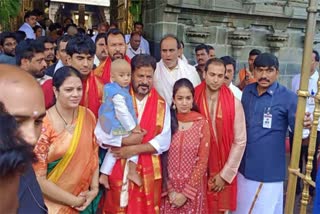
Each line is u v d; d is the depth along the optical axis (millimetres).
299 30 7242
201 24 6570
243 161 2844
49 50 3895
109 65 3092
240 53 6820
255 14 6754
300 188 3953
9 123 671
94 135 2396
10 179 661
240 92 3541
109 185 2539
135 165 2521
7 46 4203
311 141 2076
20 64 2746
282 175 2838
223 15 6641
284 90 2760
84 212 2439
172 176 2617
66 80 2168
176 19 6402
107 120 2396
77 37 2625
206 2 6418
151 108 2564
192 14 6496
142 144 2506
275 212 2896
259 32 6977
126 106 2434
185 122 2639
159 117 2564
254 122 2781
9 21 6527
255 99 2805
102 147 2498
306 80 2156
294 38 7203
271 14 6840
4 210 666
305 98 2182
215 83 2664
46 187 2139
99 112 2445
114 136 2416
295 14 7020
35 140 977
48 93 2547
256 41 6977
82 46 2572
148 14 7305
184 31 6527
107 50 3215
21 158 658
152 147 2510
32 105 1005
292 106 2697
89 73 2668
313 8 2064
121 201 2527
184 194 2604
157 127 2545
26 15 7379
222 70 2676
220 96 2727
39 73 2764
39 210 1187
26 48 2730
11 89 990
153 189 2557
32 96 1011
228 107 2691
